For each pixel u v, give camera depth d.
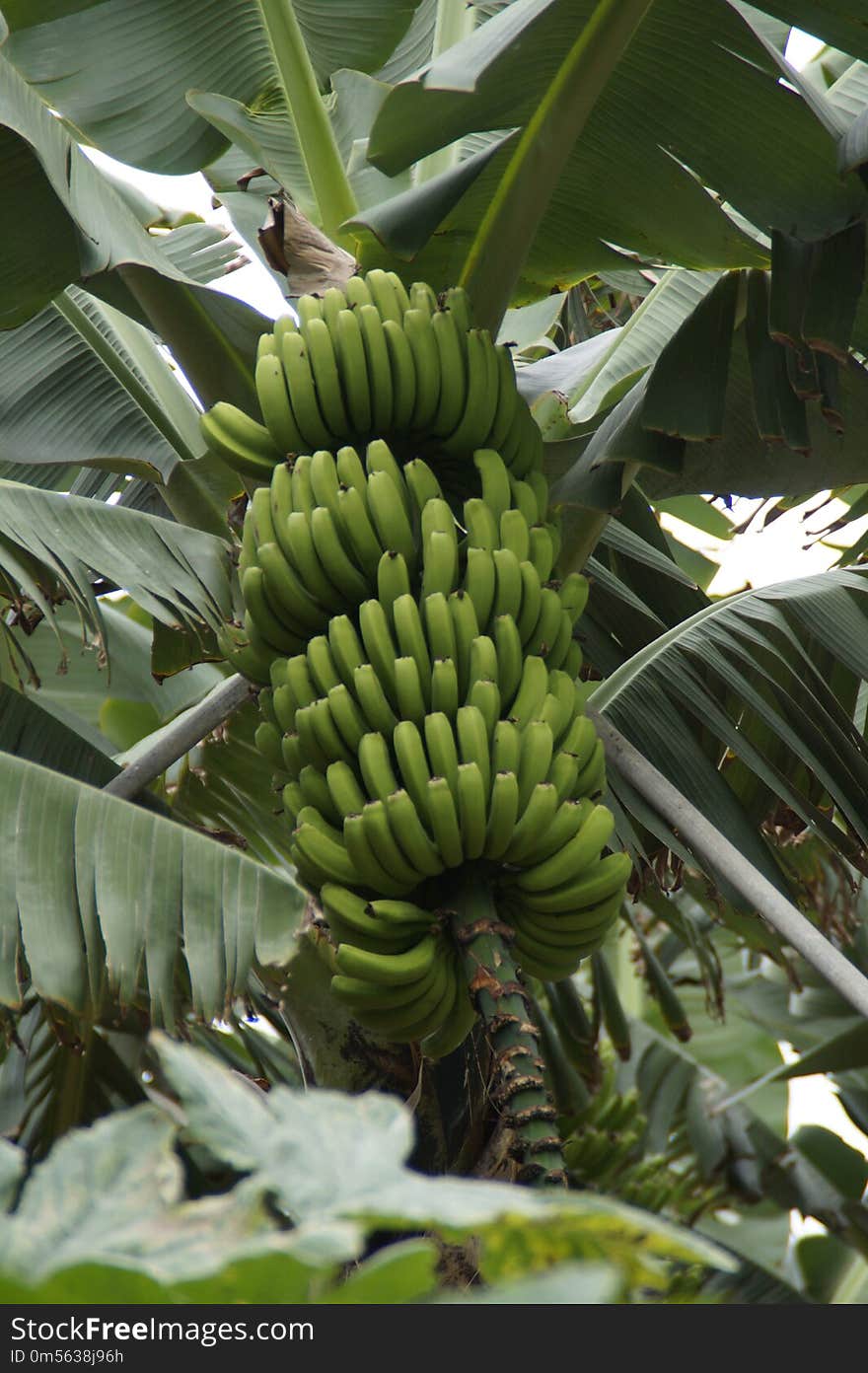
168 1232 1.42
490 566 3.47
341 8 4.09
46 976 3.32
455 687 3.40
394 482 3.53
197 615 3.82
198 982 3.36
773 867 3.87
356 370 3.57
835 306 3.57
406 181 4.13
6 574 3.93
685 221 3.73
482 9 4.22
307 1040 3.69
